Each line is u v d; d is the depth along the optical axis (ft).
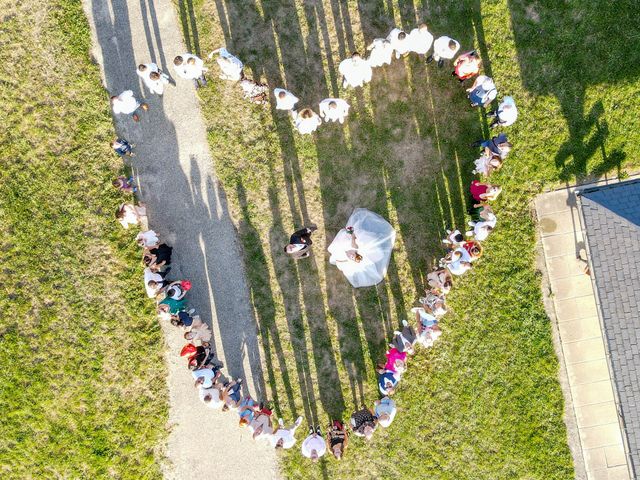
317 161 40.50
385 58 36.96
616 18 39.93
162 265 38.65
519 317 40.70
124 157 40.55
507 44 40.01
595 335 40.83
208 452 41.52
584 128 40.14
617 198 34.63
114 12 40.22
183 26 40.27
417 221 40.75
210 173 40.55
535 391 40.86
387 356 38.96
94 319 41.06
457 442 41.16
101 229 40.73
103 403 41.39
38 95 40.55
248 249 40.78
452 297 41.04
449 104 40.34
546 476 41.06
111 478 41.57
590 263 35.14
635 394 34.96
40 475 41.78
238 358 41.24
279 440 38.01
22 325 41.32
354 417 38.81
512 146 40.27
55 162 40.63
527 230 40.55
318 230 40.70
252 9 40.24
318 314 41.04
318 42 40.27
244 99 40.27
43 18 40.27
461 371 41.04
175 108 40.37
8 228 41.06
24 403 41.42
